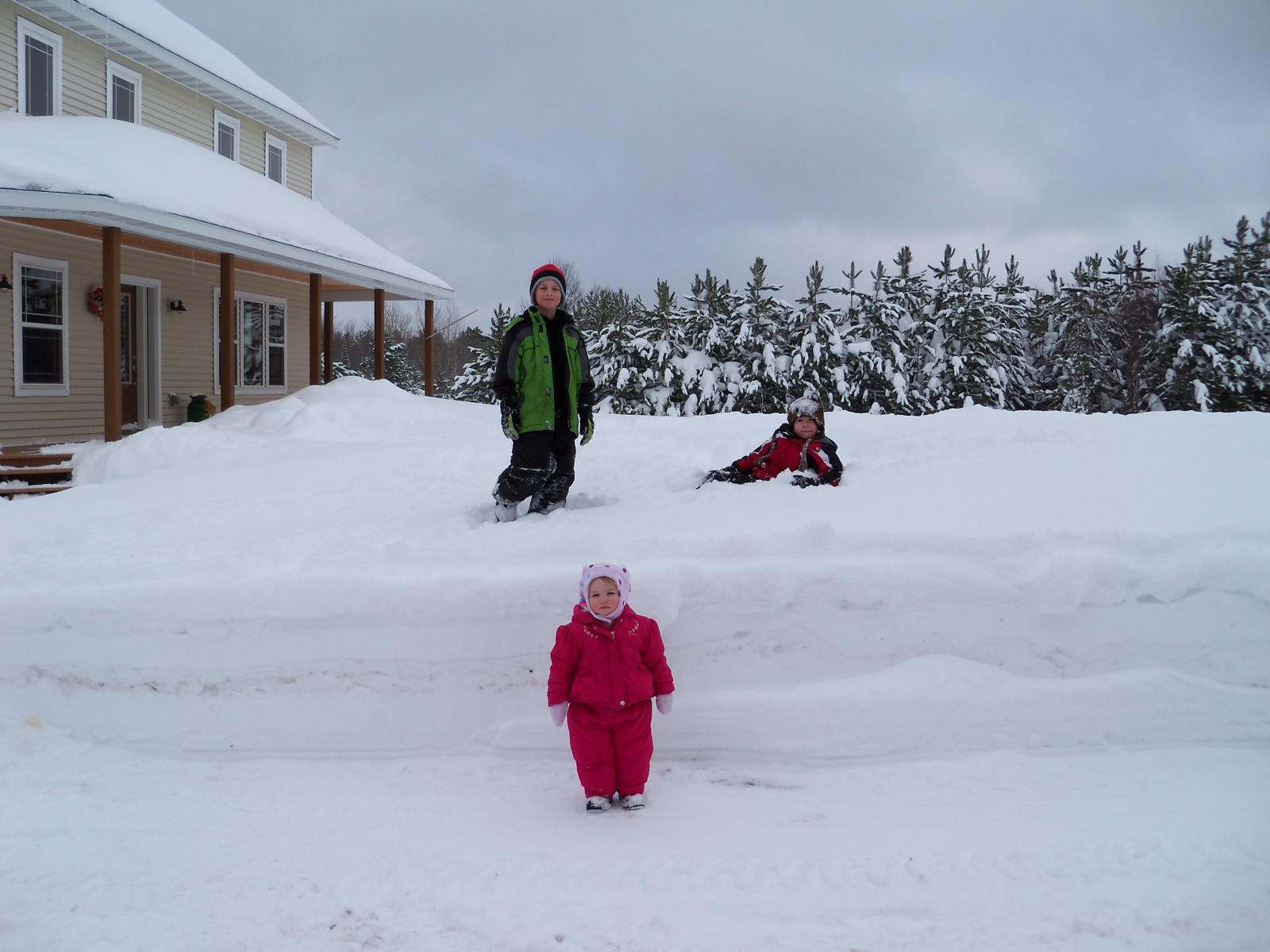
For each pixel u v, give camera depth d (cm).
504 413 498
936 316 1977
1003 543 392
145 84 1470
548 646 390
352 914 259
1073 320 2170
